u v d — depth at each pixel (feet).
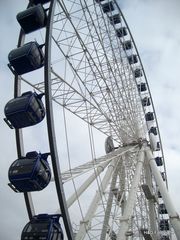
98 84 69.00
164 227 82.84
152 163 73.87
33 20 49.70
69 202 58.85
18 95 48.70
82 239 56.49
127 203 61.00
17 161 40.45
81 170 51.06
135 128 81.35
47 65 44.16
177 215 60.08
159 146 94.12
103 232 67.36
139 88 90.43
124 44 85.30
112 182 73.97
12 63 47.32
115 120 74.84
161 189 65.92
